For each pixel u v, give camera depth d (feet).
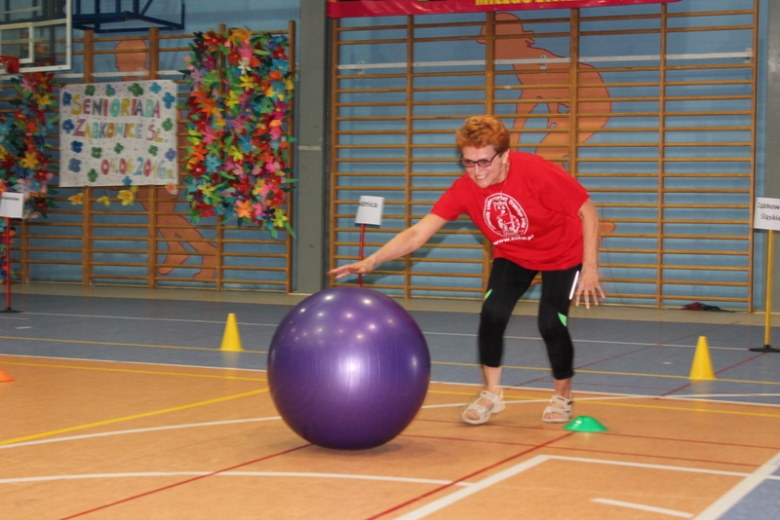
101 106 33.35
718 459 9.34
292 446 9.84
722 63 27.22
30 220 35.19
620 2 26.86
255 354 17.52
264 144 31.01
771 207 18.94
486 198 10.31
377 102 30.76
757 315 26.05
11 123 33.99
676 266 27.71
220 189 31.40
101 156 33.50
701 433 10.66
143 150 32.89
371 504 7.63
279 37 31.07
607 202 28.50
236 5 32.73
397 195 30.94
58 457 9.32
